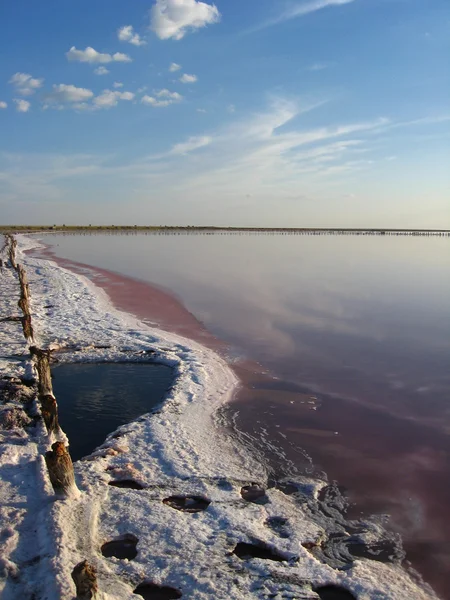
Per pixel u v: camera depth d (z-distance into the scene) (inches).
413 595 196.1
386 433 346.3
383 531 238.7
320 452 317.1
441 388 435.5
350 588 198.1
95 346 541.6
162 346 547.2
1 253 1833.2
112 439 326.3
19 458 297.6
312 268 1422.2
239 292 951.0
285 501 261.3
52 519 228.4
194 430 342.0
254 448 320.2
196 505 255.8
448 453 317.7
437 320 704.4
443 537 234.8
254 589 194.7
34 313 714.2
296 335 616.1
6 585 190.7
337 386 438.3
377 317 724.0
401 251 2266.2
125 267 1425.9
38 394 399.5
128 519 237.5
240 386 433.4
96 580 180.4
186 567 205.5
